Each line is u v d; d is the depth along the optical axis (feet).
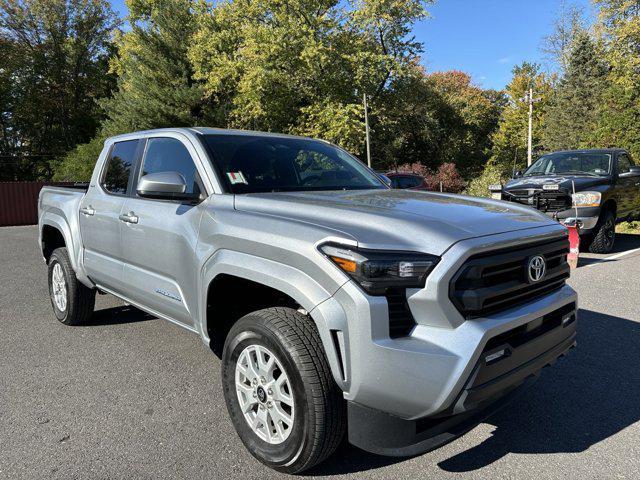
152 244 11.41
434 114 132.26
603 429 9.97
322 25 83.56
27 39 133.28
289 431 8.16
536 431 9.96
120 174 13.69
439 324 7.32
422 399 7.09
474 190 83.25
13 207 77.10
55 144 139.03
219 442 9.67
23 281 25.73
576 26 130.52
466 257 7.41
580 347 14.33
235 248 9.04
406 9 88.69
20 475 8.64
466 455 9.16
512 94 141.28
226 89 90.74
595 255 29.30
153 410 11.02
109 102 105.60
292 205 9.10
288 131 86.89
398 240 7.56
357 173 13.25
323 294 7.55
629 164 32.65
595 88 111.75
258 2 82.74
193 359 13.99
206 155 10.95
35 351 14.70
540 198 28.58
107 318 17.95
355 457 9.11
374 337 7.18
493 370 7.52
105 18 137.69
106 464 8.95
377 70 89.61
